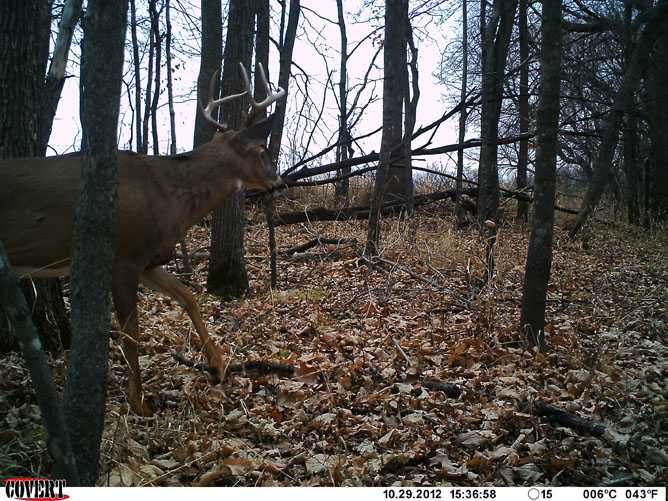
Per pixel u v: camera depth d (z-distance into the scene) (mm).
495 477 1687
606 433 1862
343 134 8336
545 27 2557
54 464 1169
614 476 1684
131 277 2096
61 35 2148
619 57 7398
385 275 3932
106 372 1342
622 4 7387
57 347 2350
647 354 2674
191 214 2365
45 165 2018
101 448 1648
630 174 7727
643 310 3318
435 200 6547
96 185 1301
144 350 2566
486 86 4520
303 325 2990
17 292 1105
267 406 2064
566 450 1788
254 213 6289
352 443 1855
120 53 1313
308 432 1932
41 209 1977
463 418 1979
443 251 4289
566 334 2818
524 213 6742
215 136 2494
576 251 5363
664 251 5367
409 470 1719
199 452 1740
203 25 3918
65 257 2039
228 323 2988
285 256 4828
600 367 2441
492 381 2289
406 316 3146
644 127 8625
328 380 2314
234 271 3721
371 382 2270
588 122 8578
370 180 7246
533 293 2654
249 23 3682
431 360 2520
